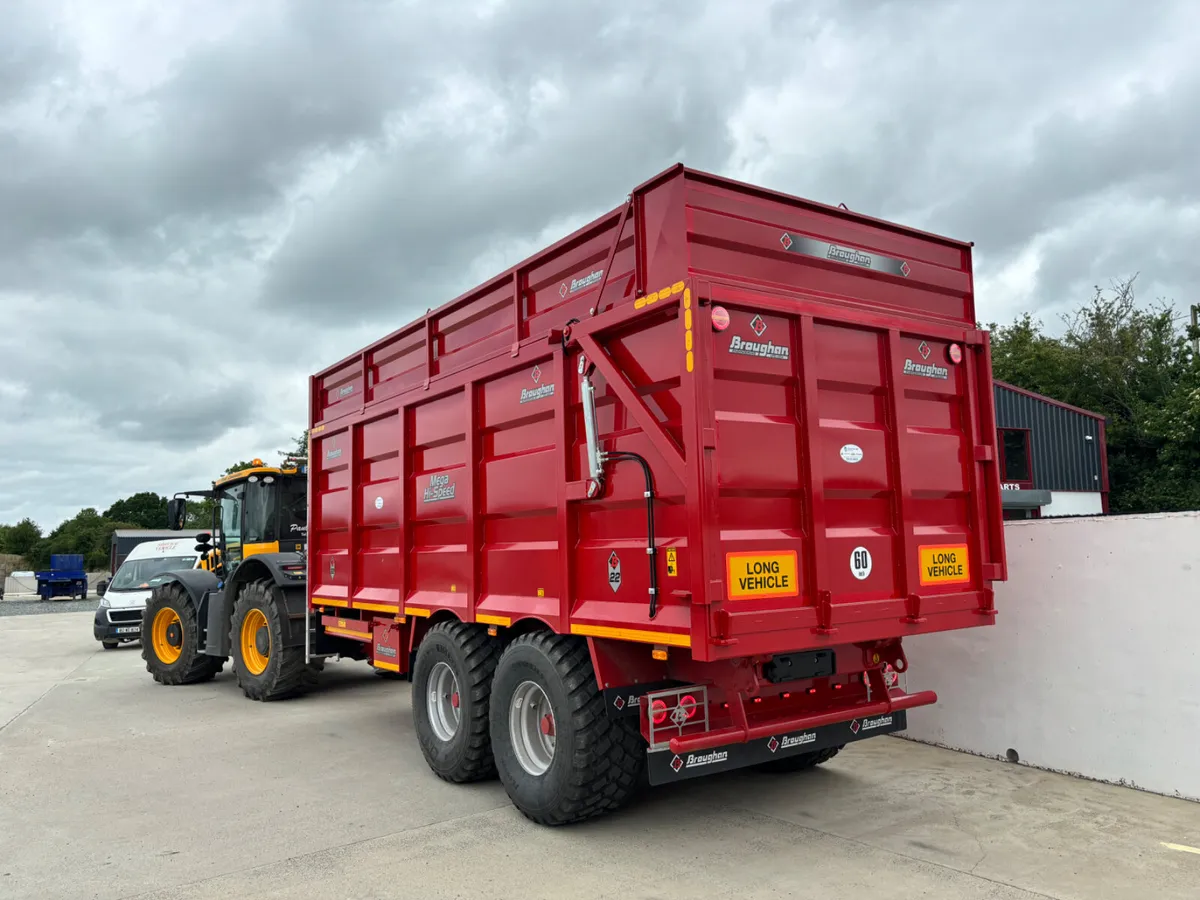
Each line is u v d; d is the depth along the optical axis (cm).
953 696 605
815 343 413
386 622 649
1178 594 482
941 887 366
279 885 387
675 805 491
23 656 1402
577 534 448
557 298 480
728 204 402
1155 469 2802
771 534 385
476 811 492
